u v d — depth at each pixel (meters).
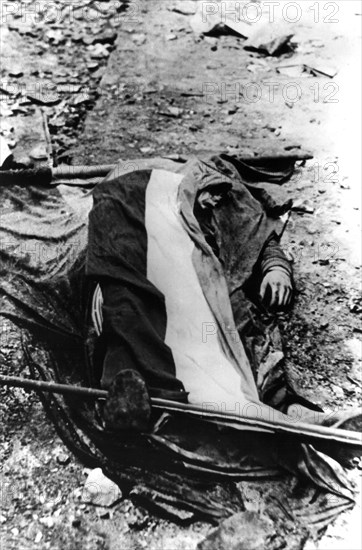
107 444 3.91
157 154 5.63
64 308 4.38
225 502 3.71
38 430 4.04
